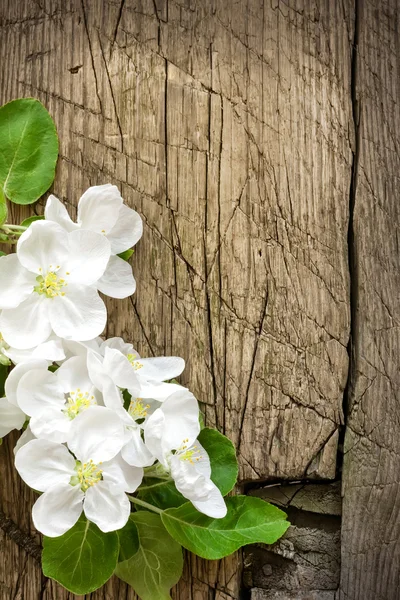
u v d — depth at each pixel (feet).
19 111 1.80
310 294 1.84
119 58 1.84
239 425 1.82
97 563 1.72
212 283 1.83
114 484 1.68
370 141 1.86
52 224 1.69
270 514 1.78
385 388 1.84
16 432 1.81
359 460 1.83
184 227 1.83
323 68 1.86
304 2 1.86
